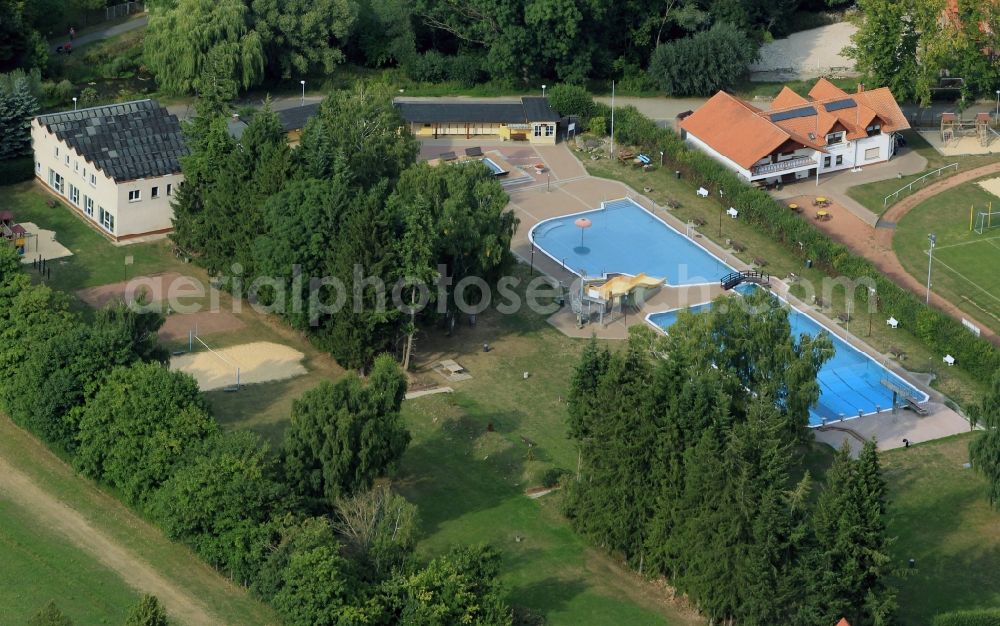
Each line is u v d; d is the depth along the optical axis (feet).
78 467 522.47
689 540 473.26
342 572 451.94
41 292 571.69
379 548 463.83
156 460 500.33
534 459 558.97
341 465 497.87
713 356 542.57
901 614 489.26
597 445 500.74
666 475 486.38
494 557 463.01
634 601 488.85
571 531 521.65
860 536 458.50
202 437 509.76
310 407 506.89
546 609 480.64
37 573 483.51
